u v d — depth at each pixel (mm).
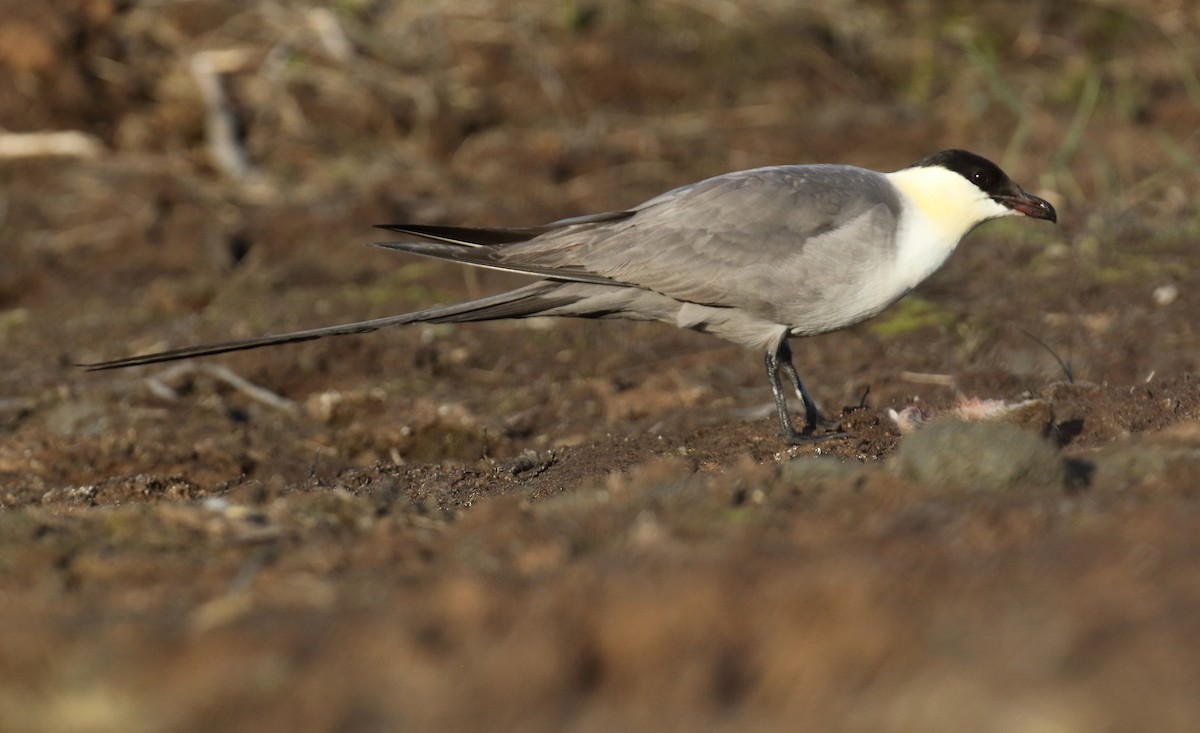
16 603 6430
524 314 11438
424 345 15133
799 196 10969
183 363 14711
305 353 14812
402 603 6047
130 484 11172
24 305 17484
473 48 22188
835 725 5020
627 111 21547
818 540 6492
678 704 5219
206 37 22062
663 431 12086
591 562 6461
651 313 11445
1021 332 14562
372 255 17844
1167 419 10250
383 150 20734
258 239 18500
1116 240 16953
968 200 11188
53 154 20734
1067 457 7781
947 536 6410
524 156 20344
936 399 12656
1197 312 14633
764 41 22500
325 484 11422
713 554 6316
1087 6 23406
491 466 11508
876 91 22109
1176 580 5723
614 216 11336
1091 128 20406
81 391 14117
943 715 4973
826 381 13633
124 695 5402
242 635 5785
